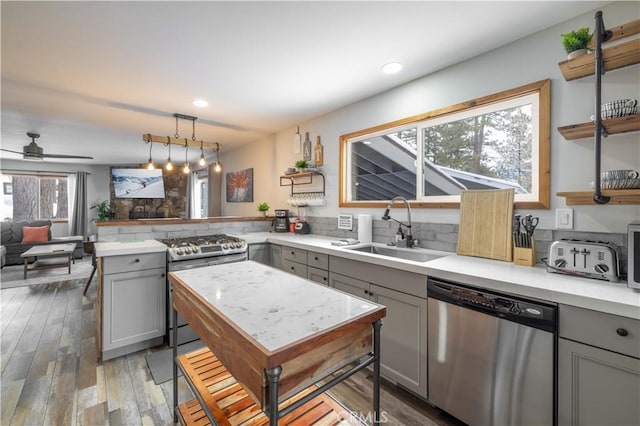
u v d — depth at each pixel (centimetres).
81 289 406
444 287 160
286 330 91
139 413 169
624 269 146
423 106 239
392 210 265
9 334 267
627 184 134
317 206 348
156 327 247
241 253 296
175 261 253
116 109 316
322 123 339
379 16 163
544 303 126
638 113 133
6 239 576
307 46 195
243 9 156
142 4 152
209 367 155
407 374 181
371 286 203
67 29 173
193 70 228
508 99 192
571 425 119
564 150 167
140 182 728
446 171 232
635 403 105
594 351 113
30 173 681
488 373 143
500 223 186
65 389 190
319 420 121
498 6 154
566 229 165
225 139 462
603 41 143
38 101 292
